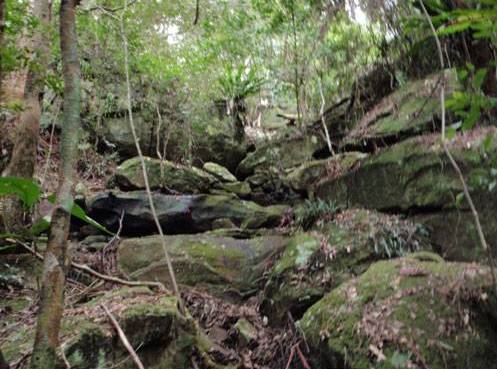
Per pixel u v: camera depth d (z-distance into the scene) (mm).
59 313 1047
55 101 5223
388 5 3984
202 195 4387
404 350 1896
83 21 4688
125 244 3621
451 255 2881
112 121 5773
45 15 3484
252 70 5930
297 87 5148
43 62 3156
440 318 1980
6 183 1335
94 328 2066
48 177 4820
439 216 3035
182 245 3588
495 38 1213
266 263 3494
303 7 4809
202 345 2617
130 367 2102
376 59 4688
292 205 4602
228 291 3336
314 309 2473
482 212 2803
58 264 1074
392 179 3426
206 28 5590
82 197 4059
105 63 5516
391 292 2215
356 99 4801
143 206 4145
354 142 4258
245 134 6340
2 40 1169
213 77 6035
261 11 5098
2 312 2701
